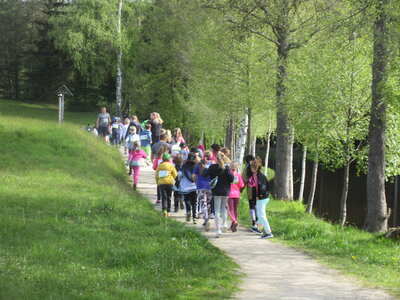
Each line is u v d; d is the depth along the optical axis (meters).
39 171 18.91
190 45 38.91
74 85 69.38
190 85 43.56
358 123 22.77
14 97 78.81
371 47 20.56
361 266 10.66
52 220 11.88
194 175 14.27
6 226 10.66
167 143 19.69
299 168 52.91
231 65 27.44
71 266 8.45
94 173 20.33
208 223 13.95
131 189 19.47
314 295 8.02
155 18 45.59
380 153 18.75
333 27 18.97
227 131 43.16
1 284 6.89
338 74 21.86
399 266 10.81
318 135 22.33
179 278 8.59
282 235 13.84
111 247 9.97
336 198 38.09
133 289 7.48
